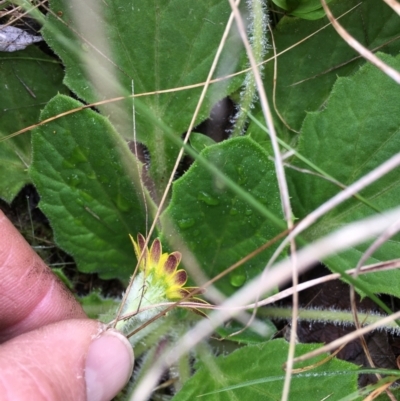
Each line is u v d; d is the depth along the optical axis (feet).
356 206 0.59
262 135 0.64
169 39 0.61
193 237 0.55
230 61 0.61
